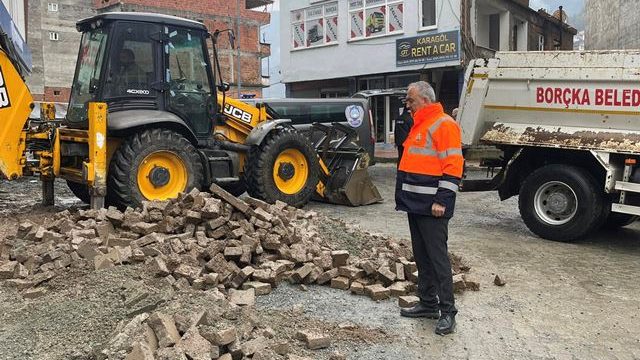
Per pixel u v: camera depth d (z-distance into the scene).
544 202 8.02
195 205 5.84
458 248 7.42
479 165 9.05
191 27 8.58
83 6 43.84
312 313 4.82
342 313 4.87
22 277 5.00
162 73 8.27
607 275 6.27
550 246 7.61
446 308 4.55
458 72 21.14
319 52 25.16
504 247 7.50
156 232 5.79
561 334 4.61
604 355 4.23
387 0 22.31
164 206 6.04
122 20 7.92
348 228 6.93
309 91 26.44
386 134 22.84
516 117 8.39
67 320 3.99
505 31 24.50
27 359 3.54
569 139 7.74
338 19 24.14
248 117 9.66
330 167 10.74
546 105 8.04
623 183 7.32
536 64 8.07
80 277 4.80
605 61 7.48
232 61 44.19
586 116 7.70
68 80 43.69
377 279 5.53
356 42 23.56
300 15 25.75
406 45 21.80
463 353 4.20
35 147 8.53
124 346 3.34
